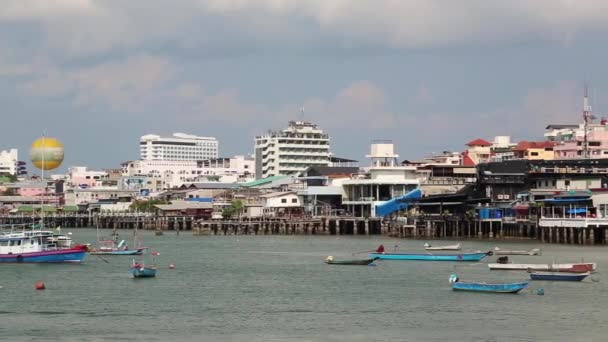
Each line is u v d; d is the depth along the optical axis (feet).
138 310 396.16
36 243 591.78
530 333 343.87
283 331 350.84
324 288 458.09
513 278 483.92
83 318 377.71
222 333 347.77
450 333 344.90
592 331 346.54
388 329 353.10
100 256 646.74
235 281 490.49
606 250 608.60
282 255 645.51
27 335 344.49
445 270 527.81
